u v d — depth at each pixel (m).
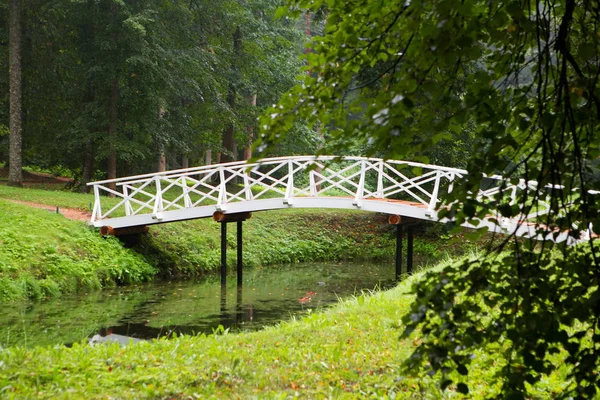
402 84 2.71
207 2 24.77
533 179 2.92
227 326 11.26
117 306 12.95
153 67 21.38
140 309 12.73
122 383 5.30
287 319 11.95
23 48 23.73
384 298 8.97
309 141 27.64
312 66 3.12
